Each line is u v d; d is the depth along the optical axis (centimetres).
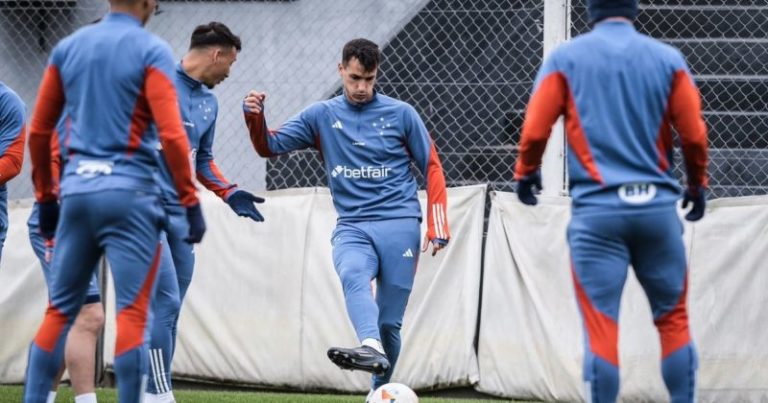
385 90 3059
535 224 2569
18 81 3061
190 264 2161
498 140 2983
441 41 3038
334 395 2581
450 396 2600
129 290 1470
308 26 3059
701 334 2477
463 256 2606
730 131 3020
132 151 1464
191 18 3094
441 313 2589
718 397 2467
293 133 2128
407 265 2094
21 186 3092
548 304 2533
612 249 1470
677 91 1472
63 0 3014
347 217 2106
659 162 1477
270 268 2662
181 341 2681
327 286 2633
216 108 2205
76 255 1481
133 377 1474
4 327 2697
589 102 1468
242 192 2186
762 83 3066
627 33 1495
